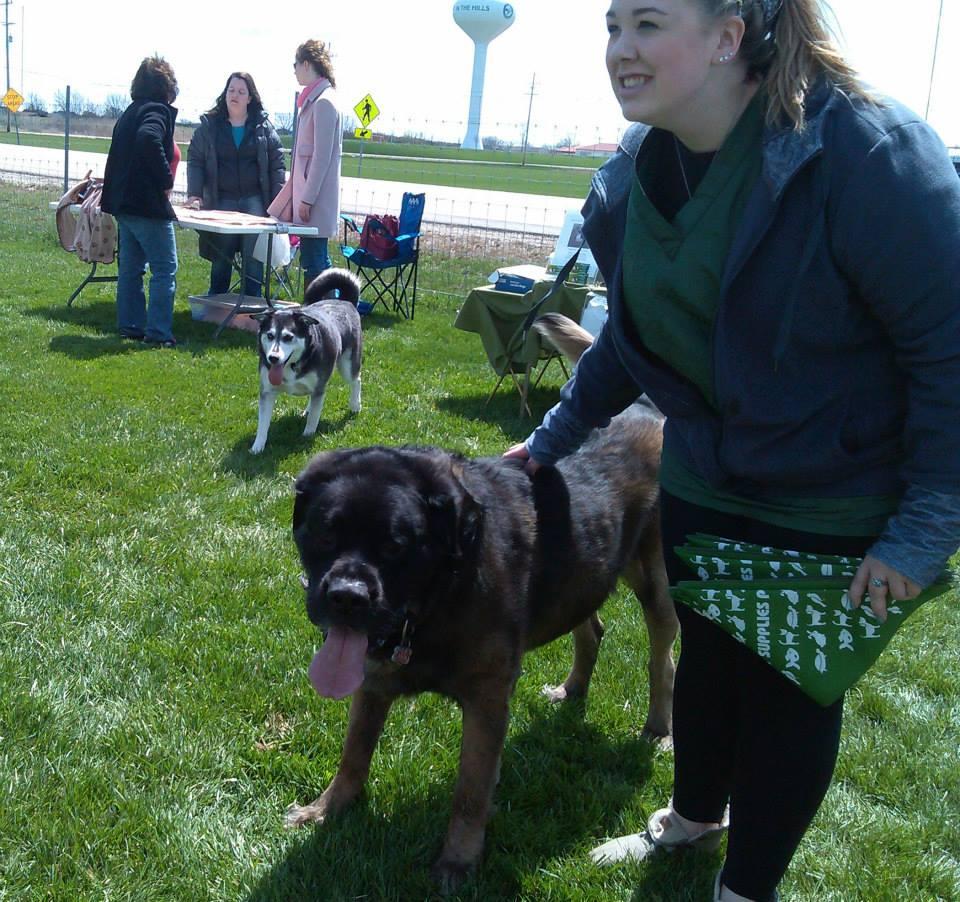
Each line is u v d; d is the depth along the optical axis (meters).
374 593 2.33
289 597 4.15
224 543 4.63
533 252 17.00
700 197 1.90
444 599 2.47
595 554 2.93
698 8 1.74
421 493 2.48
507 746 3.29
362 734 2.83
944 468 1.78
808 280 1.80
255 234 9.80
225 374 7.90
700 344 2.00
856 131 1.72
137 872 2.54
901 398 1.91
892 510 1.99
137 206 8.28
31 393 6.76
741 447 2.02
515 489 2.80
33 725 3.08
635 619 4.28
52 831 2.61
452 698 2.67
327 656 2.40
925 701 3.87
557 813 2.97
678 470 2.32
